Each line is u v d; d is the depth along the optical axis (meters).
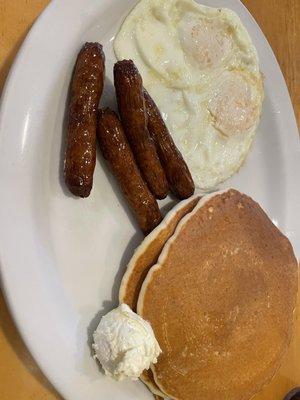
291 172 0.35
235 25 0.31
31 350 0.23
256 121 0.32
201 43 0.29
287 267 0.32
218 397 0.28
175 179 0.27
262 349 0.30
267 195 0.34
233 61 0.31
